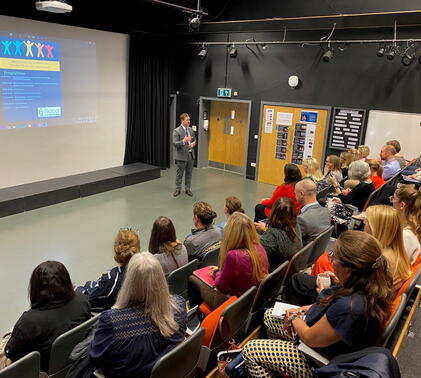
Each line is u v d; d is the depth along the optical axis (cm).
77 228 511
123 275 247
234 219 240
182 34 830
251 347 187
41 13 570
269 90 750
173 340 160
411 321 245
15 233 485
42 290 187
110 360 150
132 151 804
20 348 183
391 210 207
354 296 147
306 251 279
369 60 629
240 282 234
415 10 570
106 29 677
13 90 571
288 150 748
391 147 525
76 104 670
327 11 649
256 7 723
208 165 913
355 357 138
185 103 884
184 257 280
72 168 689
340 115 674
